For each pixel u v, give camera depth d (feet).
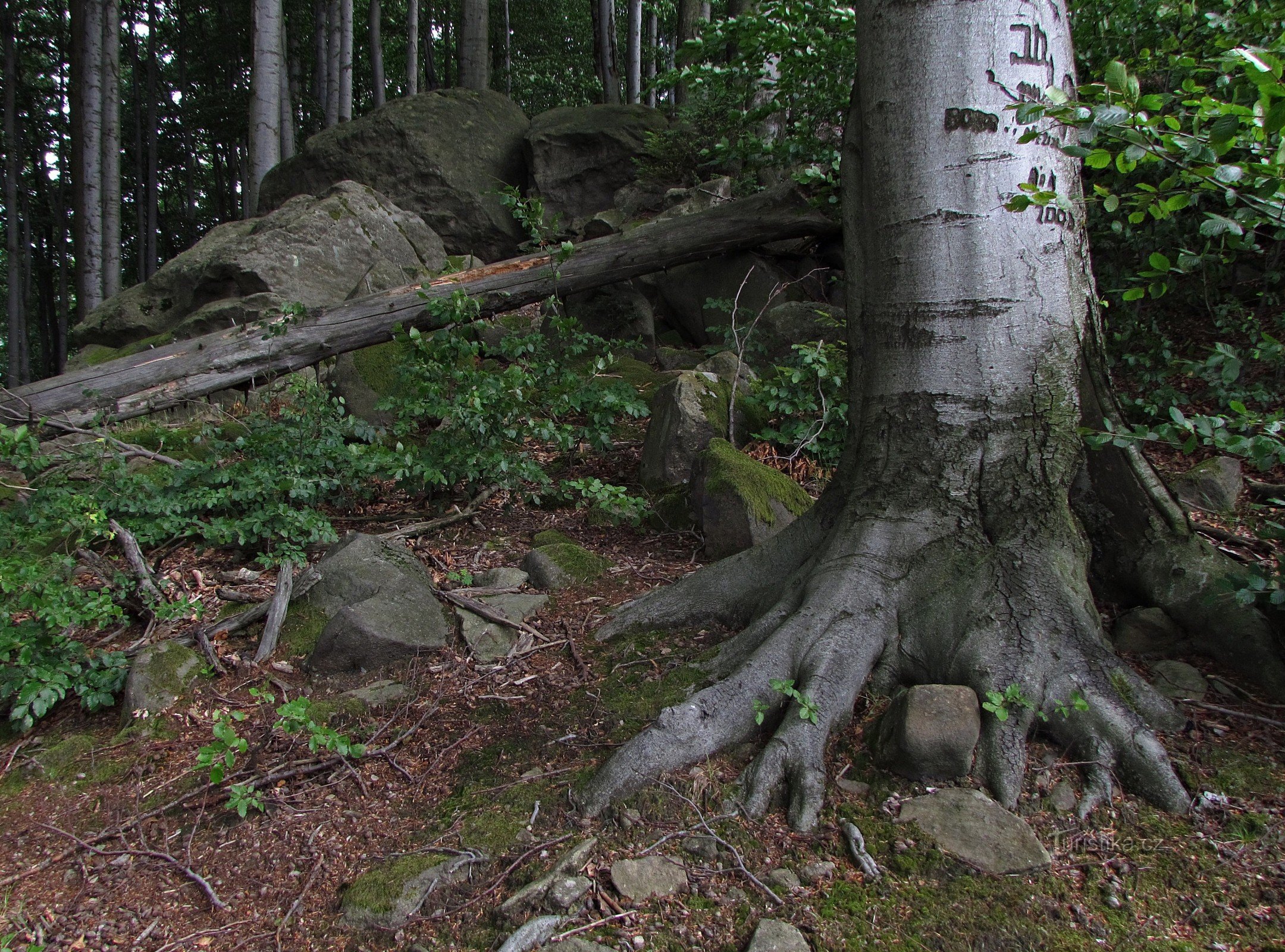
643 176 35.06
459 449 17.42
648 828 9.00
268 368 24.58
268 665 12.78
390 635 12.50
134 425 24.58
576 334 21.38
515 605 13.67
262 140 41.19
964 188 10.52
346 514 18.07
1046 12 10.52
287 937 8.34
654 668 11.64
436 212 38.50
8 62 64.44
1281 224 7.45
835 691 9.85
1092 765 8.97
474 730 11.02
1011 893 7.95
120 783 10.76
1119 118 7.27
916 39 10.58
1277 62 6.60
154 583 14.42
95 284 49.08
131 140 87.71
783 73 23.80
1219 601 10.52
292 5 77.46
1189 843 8.30
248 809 9.98
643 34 79.46
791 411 17.98
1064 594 10.07
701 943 7.78
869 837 8.64
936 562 10.60
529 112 79.66
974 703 9.23
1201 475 14.44
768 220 25.88
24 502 17.17
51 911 8.82
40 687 11.56
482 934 8.07
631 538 16.44
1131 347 19.25
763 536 14.64
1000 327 10.62
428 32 85.40
